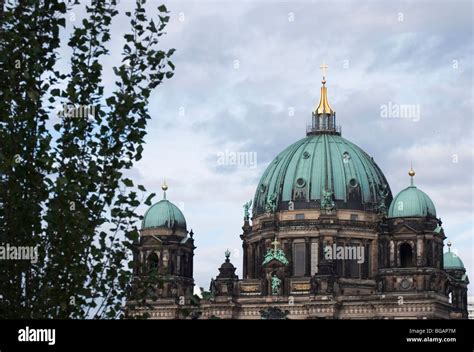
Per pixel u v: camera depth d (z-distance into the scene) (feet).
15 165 241.76
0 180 248.11
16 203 245.86
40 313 246.68
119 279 251.39
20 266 247.09
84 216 247.09
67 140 253.24
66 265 246.06
